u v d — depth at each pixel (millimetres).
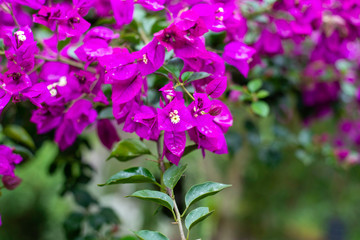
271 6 1032
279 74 1254
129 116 813
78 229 1190
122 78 805
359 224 4250
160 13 1056
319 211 4215
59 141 950
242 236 4133
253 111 1098
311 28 1036
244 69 896
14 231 3469
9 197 3387
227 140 1249
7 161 864
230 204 2492
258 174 3516
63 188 1226
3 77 797
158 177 1175
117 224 1210
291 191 3895
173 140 785
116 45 951
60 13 840
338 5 1064
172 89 790
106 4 1018
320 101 1390
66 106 915
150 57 797
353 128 1545
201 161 1714
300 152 1445
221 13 841
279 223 4289
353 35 1063
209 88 802
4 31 857
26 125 1080
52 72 901
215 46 1002
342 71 1336
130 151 846
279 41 1062
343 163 1446
